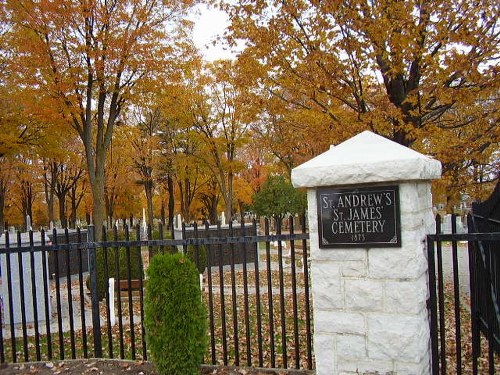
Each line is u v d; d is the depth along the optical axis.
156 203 52.50
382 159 4.12
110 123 18.05
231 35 9.96
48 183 40.16
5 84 19.28
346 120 9.12
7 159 27.86
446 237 4.41
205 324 5.10
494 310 5.53
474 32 7.72
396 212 4.13
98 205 17.67
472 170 10.68
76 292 13.81
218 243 5.36
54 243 6.17
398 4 7.82
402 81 9.23
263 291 12.23
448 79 8.37
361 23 8.04
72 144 30.12
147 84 16.91
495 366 5.72
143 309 6.00
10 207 44.31
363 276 4.25
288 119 10.96
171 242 5.50
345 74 8.91
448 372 5.72
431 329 4.46
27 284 9.59
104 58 15.90
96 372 5.38
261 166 42.06
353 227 4.26
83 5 14.82
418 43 8.16
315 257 4.41
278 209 29.91
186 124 30.33
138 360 5.65
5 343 8.10
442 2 7.79
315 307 4.42
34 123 19.81
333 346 4.35
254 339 7.79
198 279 5.11
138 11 16.05
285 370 5.14
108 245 5.77
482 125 8.85
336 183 4.26
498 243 5.33
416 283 4.11
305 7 8.80
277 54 9.15
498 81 7.83
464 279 12.54
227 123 31.50
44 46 15.03
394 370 4.15
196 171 37.66
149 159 34.12
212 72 28.56
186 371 4.88
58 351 7.45
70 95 15.83
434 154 9.12
